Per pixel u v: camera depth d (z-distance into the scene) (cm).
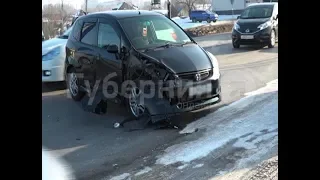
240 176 390
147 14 680
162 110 545
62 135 550
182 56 581
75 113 668
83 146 505
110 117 632
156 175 406
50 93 838
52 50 859
